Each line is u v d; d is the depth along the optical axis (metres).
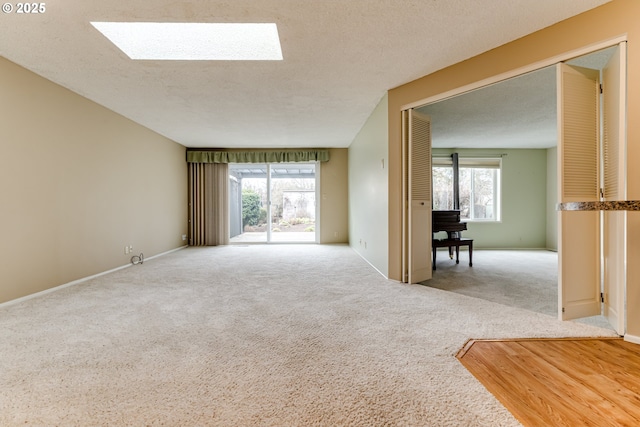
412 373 1.60
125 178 4.57
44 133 3.16
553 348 1.90
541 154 6.85
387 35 2.46
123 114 4.45
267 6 2.08
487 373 1.62
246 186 8.45
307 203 8.42
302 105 4.14
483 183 6.99
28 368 1.65
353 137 6.10
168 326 2.24
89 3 2.01
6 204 2.77
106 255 4.13
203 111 4.35
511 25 2.34
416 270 3.56
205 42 2.80
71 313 2.52
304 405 1.34
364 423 1.23
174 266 4.54
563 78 2.29
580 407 1.33
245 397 1.40
